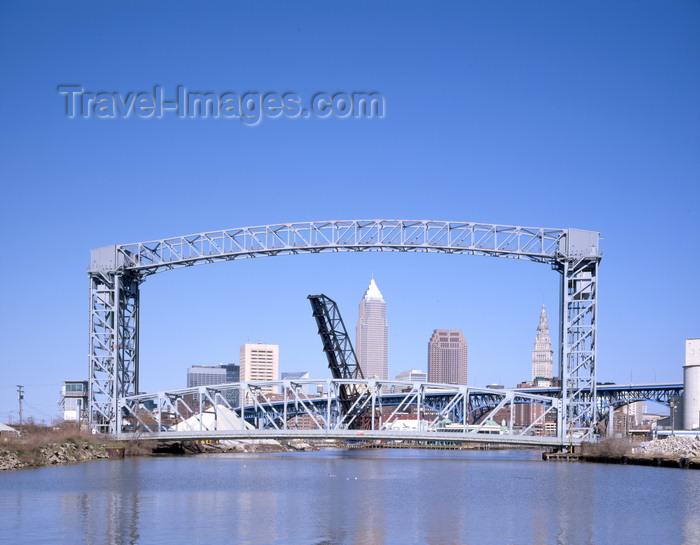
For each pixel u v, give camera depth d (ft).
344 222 593.83
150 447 627.46
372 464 593.42
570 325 578.25
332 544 211.00
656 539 221.66
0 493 319.68
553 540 219.61
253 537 219.41
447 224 586.45
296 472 477.36
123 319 615.57
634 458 546.67
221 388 615.98
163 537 217.36
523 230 585.22
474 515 266.77
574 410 612.29
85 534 220.84
